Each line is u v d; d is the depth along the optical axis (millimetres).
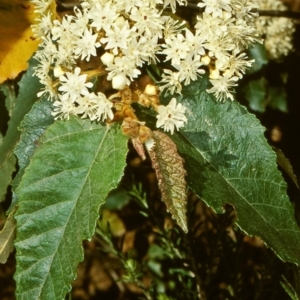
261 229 186
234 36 199
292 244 188
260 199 193
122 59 182
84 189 181
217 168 195
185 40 189
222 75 201
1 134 265
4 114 265
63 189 182
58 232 182
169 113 179
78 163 184
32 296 180
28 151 208
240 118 197
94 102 183
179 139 196
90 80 204
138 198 283
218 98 198
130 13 191
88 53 189
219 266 295
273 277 256
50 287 180
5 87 263
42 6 218
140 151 166
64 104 187
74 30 192
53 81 207
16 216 181
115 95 183
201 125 198
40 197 182
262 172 194
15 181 208
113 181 175
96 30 192
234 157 196
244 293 268
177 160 167
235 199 190
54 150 185
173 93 198
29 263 181
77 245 177
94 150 185
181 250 269
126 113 180
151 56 188
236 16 203
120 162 177
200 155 196
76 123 188
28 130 208
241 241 271
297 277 217
